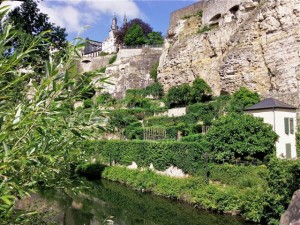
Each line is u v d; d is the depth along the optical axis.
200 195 23.88
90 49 107.50
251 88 41.22
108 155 39.50
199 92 45.75
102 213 23.11
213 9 53.72
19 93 4.41
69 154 5.14
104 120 4.36
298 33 37.06
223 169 24.84
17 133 3.82
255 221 19.38
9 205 3.25
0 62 3.40
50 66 3.54
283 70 37.97
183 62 54.16
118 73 68.75
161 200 26.75
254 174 23.11
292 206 14.75
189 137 32.31
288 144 27.69
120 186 32.91
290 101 32.47
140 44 83.38
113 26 112.12
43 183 5.55
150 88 58.59
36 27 8.49
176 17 62.91
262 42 40.97
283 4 38.75
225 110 38.03
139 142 34.50
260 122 26.14
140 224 20.86
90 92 4.25
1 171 3.36
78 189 6.27
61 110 3.55
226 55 44.62
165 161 30.20
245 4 45.94
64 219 20.42
